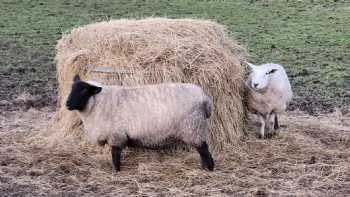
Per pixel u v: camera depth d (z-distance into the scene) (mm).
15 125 9930
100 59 9148
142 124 8250
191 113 8227
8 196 7930
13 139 9367
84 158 8781
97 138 8367
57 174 8398
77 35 9648
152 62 9023
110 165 8625
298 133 9594
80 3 21250
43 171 8430
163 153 8898
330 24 18500
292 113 10703
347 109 10938
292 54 14766
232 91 9203
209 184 8133
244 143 9156
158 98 8273
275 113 9328
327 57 14453
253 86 8984
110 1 21625
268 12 20344
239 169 8492
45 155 8836
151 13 19516
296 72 12984
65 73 9289
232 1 22047
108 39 9266
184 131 8250
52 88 11836
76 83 8289
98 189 8086
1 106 10766
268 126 9406
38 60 13711
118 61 9062
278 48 15430
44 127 9773
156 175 8320
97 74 9039
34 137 9383
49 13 19516
